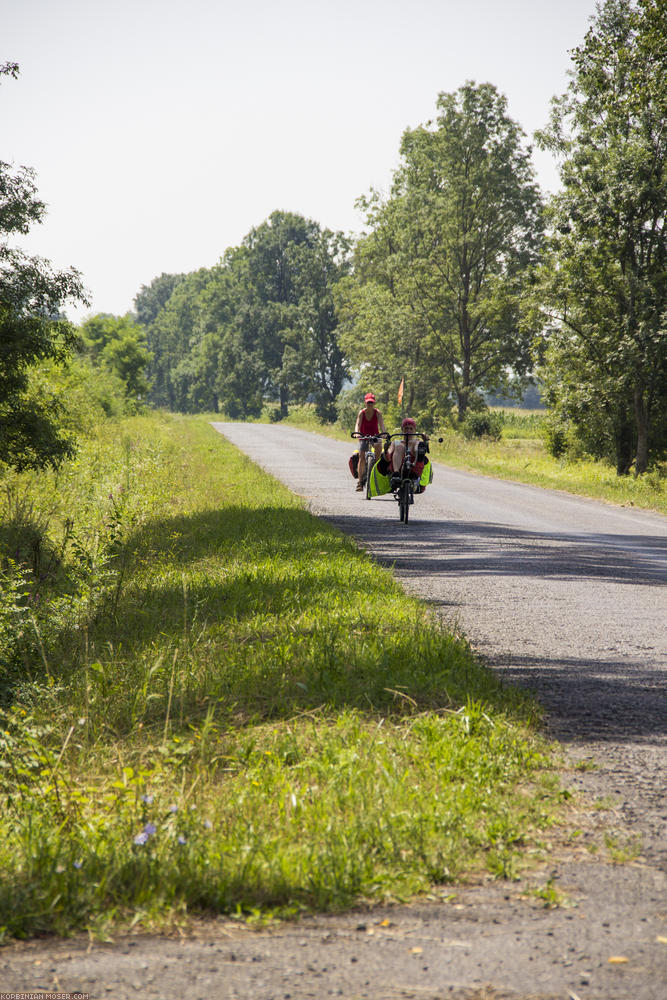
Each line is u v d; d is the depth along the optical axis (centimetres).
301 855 1291
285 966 1005
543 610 3506
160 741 1914
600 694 2331
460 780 1631
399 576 4256
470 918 1142
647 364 12825
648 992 933
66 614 3173
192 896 1191
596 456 15588
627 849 1378
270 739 1866
